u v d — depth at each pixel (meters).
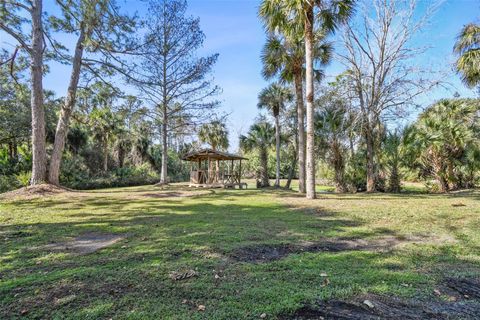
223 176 18.39
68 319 2.03
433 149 12.72
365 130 13.53
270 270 3.06
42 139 10.95
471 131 12.81
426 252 3.73
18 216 6.52
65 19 11.79
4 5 10.80
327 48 13.22
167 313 2.12
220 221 5.87
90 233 4.85
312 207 7.72
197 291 2.50
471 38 10.02
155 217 6.43
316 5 9.30
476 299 2.43
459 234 4.63
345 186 14.30
